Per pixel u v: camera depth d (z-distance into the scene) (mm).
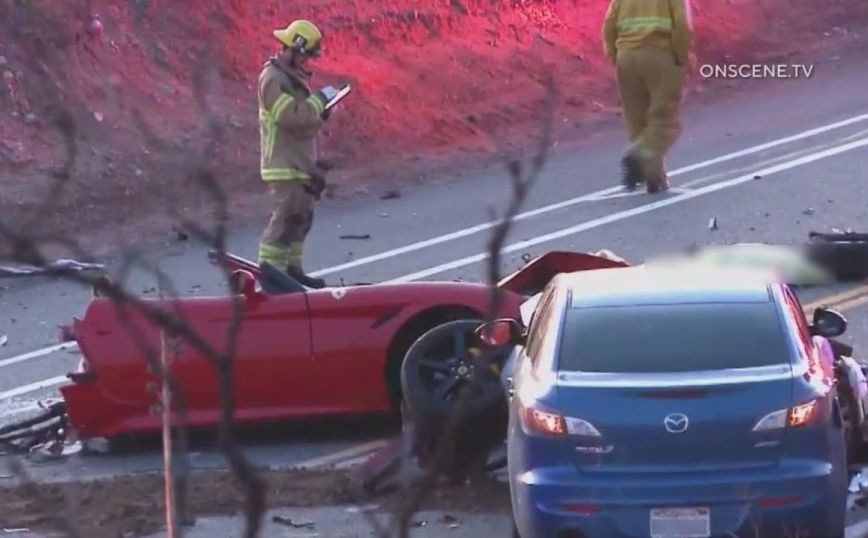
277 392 39625
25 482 15156
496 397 34094
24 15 71562
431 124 76750
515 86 81875
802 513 27750
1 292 57344
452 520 33875
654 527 27766
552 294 32094
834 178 65562
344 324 39781
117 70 73375
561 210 64125
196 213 63406
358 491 35562
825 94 82062
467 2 85875
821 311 33438
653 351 29156
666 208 62969
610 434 27891
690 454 27781
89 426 39719
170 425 21125
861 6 96500
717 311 30094
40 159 67000
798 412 27969
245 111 74250
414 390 34844
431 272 57312
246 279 39312
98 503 35531
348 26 81438
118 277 16219
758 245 52250
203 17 78750
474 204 66438
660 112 65250
